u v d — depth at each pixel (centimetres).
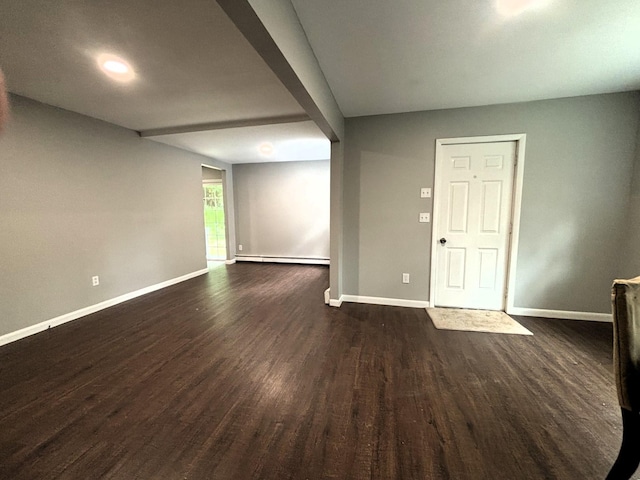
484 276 316
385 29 169
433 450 136
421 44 184
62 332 269
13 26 154
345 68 215
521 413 161
